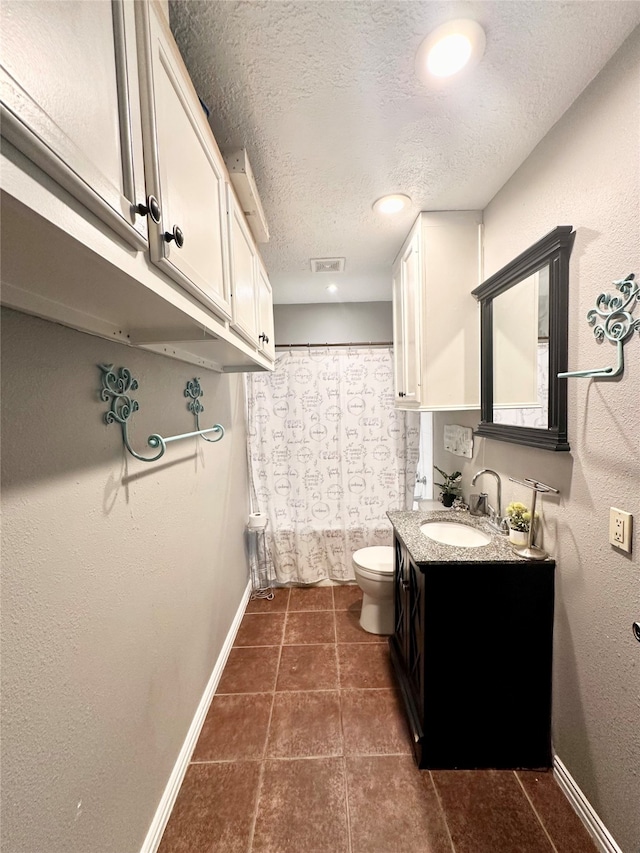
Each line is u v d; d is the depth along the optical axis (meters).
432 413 2.81
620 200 0.97
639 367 0.93
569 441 1.20
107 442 0.92
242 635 2.20
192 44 0.91
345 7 0.83
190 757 1.38
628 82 0.93
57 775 0.71
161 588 1.20
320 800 1.23
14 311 0.66
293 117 1.16
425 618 1.33
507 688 1.33
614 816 1.03
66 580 0.76
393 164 1.42
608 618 1.05
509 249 1.53
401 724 1.53
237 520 2.40
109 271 0.54
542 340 1.31
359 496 2.84
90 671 0.82
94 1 0.47
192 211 0.79
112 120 0.50
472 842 1.10
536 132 1.26
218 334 1.01
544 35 0.91
